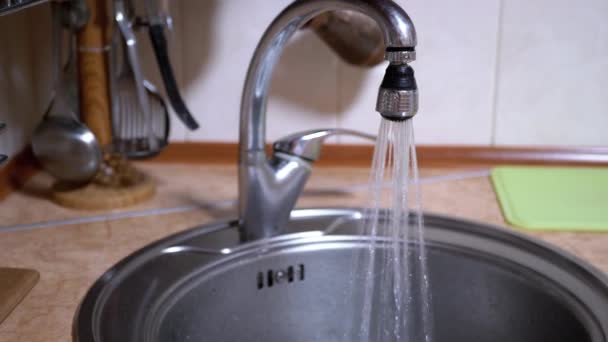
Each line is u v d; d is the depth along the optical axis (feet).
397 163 2.15
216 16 3.48
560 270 2.48
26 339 1.98
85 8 2.81
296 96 3.59
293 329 2.74
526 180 3.36
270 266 2.65
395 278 2.60
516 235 2.71
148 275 2.41
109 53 2.92
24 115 3.35
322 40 3.22
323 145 3.68
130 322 2.12
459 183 3.38
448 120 3.61
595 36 3.45
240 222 2.69
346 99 3.59
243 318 2.63
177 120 3.66
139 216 2.95
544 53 3.49
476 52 3.50
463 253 2.65
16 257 2.53
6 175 3.14
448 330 2.71
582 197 3.14
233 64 3.55
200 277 2.45
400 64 1.89
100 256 2.55
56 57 2.84
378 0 1.91
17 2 2.27
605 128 3.59
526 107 3.58
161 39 2.75
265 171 2.57
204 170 3.58
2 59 3.08
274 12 3.47
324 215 2.92
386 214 2.78
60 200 3.02
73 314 2.13
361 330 2.80
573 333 2.26
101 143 3.01
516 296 2.53
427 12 3.44
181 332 2.36
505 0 3.42
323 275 2.74
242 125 2.52
